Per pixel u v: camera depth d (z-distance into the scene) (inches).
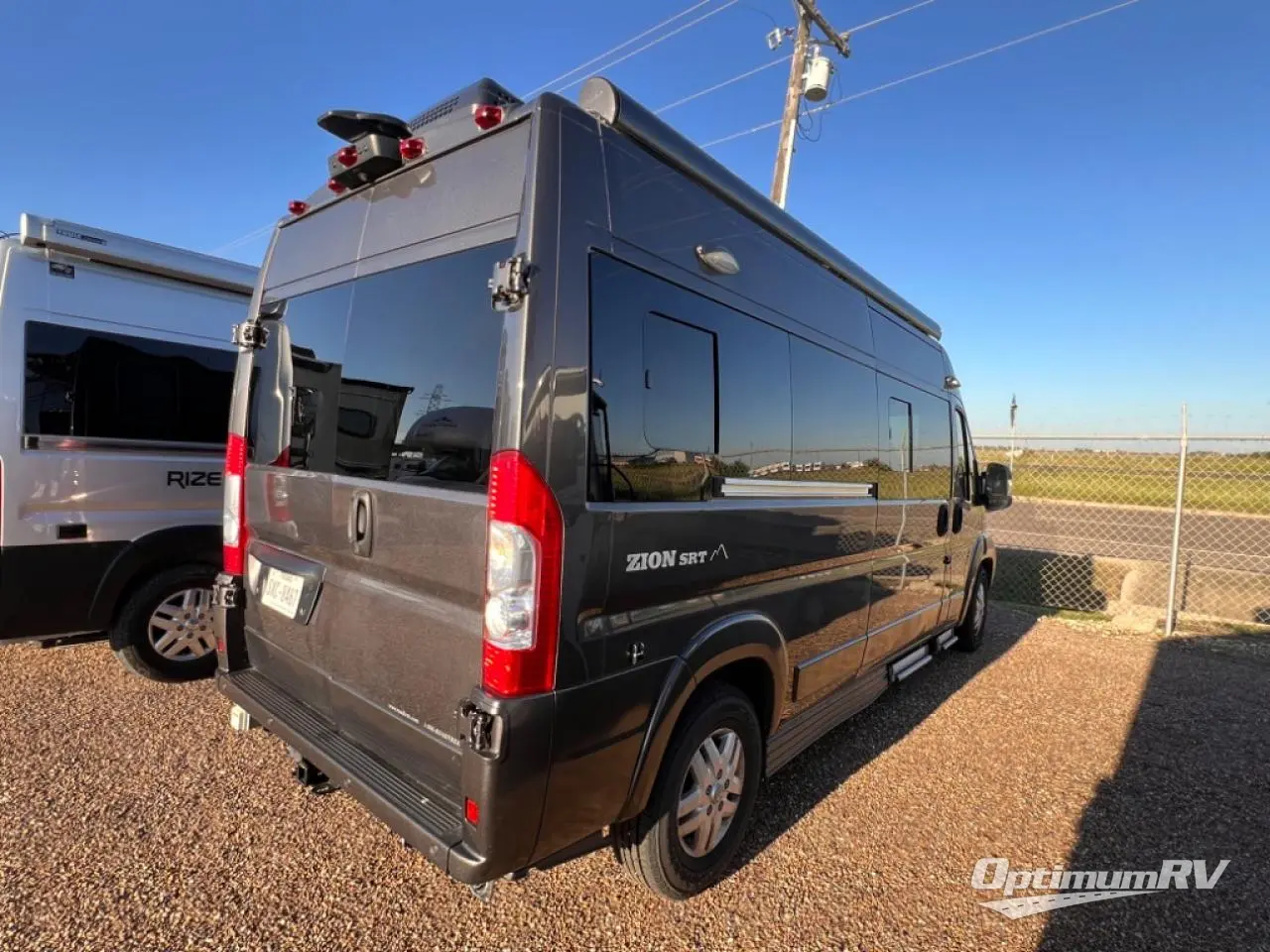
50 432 154.3
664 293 95.4
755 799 115.0
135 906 96.5
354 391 103.0
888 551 164.4
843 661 146.3
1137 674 230.7
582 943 95.7
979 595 248.2
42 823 113.3
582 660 80.7
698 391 101.3
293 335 118.4
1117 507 717.3
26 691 163.6
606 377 85.2
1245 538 565.3
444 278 90.4
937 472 196.4
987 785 149.0
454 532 83.0
